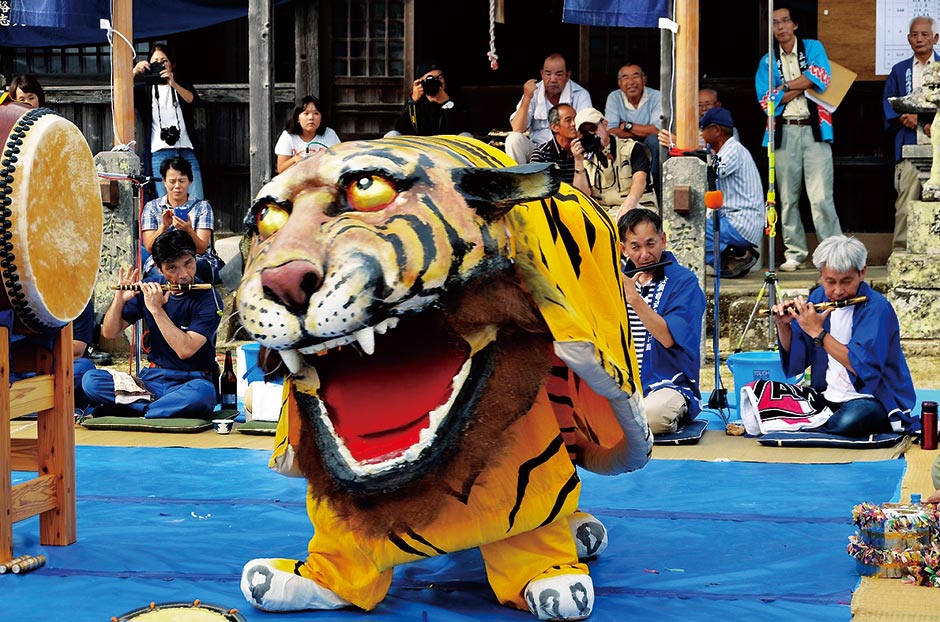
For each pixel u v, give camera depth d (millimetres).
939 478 5289
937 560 4465
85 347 8570
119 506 5918
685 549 5031
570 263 4191
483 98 16406
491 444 3756
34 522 5621
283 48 14117
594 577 4645
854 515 4672
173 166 10531
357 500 3738
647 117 11992
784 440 7172
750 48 13961
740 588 4480
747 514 5570
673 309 7523
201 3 13492
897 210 12047
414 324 3811
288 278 3514
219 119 13953
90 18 11055
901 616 4098
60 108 13945
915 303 10305
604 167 10320
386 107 13555
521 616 4180
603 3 9844
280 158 12031
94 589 4543
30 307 4777
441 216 3691
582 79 13719
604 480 6391
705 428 7773
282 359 3844
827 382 7453
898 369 7305
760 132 13578
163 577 4695
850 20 12172
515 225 3914
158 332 8242
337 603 4273
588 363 3824
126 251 10680
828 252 7168
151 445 7496
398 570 4793
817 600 4301
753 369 8211
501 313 3756
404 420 3707
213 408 8281
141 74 12438
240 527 5492
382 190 3688
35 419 8422
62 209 4961
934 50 11898
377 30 13531
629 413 4176
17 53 14172
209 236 10578
